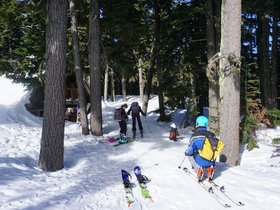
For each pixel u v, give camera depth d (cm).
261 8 1903
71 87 2478
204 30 2048
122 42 2198
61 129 1060
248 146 1401
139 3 2214
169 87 2073
